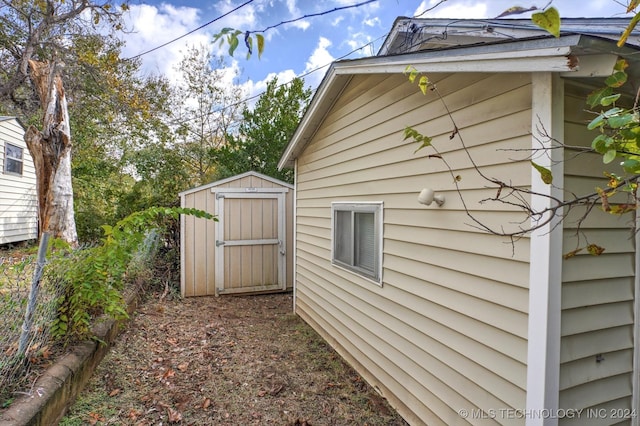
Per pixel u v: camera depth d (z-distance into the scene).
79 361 2.83
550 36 1.50
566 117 1.72
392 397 2.98
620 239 1.89
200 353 3.91
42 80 6.25
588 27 2.14
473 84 2.18
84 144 11.67
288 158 5.54
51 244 2.93
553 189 1.67
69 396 2.62
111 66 9.99
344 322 3.88
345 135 3.87
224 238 6.62
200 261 6.51
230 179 6.64
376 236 3.23
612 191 1.20
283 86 10.34
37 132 6.04
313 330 4.76
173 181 9.35
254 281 6.80
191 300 6.22
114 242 3.03
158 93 12.02
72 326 3.09
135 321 4.72
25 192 9.93
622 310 1.90
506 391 1.92
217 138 12.82
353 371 3.61
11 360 2.37
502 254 1.96
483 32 2.99
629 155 1.09
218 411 2.83
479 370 2.11
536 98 1.75
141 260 5.87
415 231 2.71
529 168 1.79
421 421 2.61
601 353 1.83
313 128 4.65
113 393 2.93
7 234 9.05
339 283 4.03
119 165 12.12
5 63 9.23
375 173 3.27
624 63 1.32
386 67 2.75
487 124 2.07
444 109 2.42
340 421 2.77
